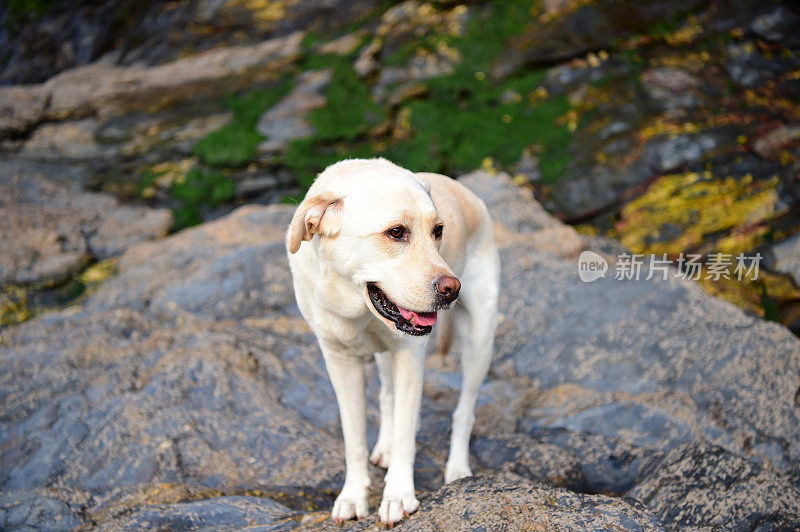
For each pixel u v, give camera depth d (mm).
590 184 8133
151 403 4113
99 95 11086
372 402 4293
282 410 4117
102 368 4602
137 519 3041
